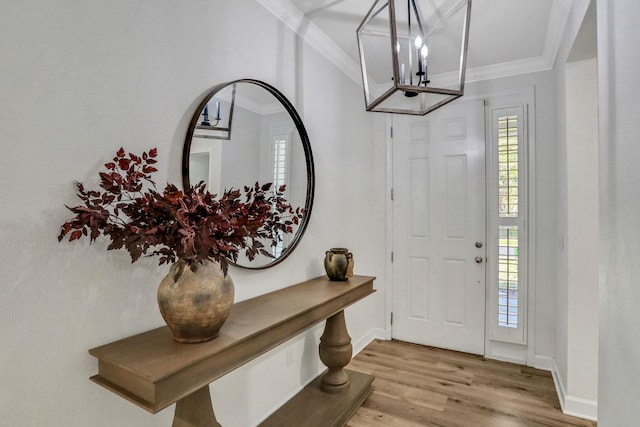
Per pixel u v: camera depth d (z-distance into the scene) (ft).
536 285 9.16
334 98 8.95
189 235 3.43
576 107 7.08
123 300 4.20
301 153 7.41
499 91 9.72
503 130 9.65
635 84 3.20
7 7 3.26
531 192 9.25
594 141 6.93
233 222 3.81
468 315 10.01
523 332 9.30
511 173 9.53
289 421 6.32
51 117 3.57
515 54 9.01
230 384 5.74
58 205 3.62
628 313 3.32
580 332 6.95
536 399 7.51
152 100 4.56
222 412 5.60
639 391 3.04
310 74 7.94
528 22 7.51
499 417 6.84
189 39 5.07
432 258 10.53
